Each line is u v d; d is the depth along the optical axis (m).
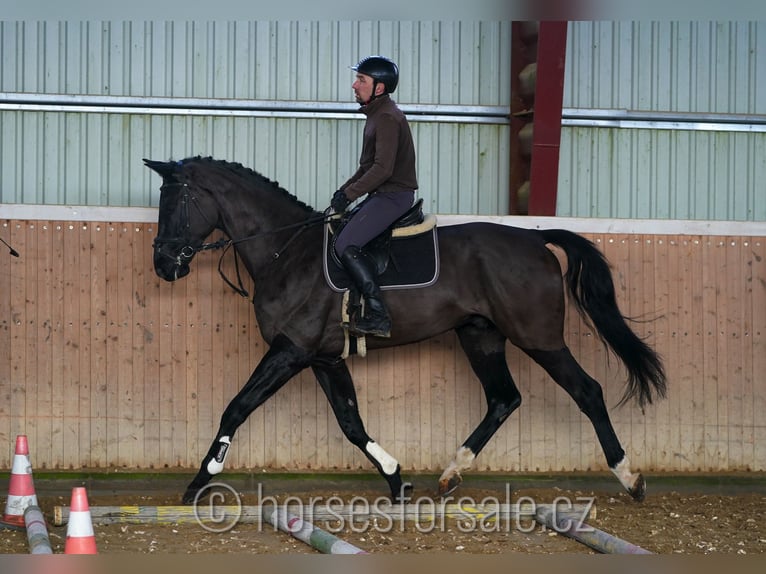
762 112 10.14
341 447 9.11
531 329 7.94
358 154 9.80
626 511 8.20
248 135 9.70
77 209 8.96
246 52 9.66
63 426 8.90
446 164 9.92
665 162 10.14
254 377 7.79
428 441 9.12
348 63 9.77
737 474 9.23
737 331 9.39
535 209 9.50
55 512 7.30
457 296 7.98
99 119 9.58
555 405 9.24
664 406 9.30
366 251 7.86
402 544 6.92
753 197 10.19
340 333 7.92
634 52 10.05
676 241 9.35
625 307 9.28
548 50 9.23
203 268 9.04
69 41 9.51
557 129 9.39
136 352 8.98
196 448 8.99
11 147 9.50
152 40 9.59
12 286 8.88
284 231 8.12
